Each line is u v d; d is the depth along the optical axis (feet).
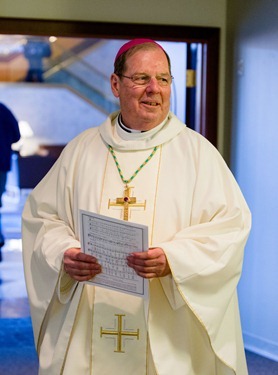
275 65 14.57
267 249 15.06
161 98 8.63
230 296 8.50
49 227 9.23
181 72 18.28
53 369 8.81
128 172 8.93
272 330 15.03
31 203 9.76
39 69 43.34
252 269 15.58
